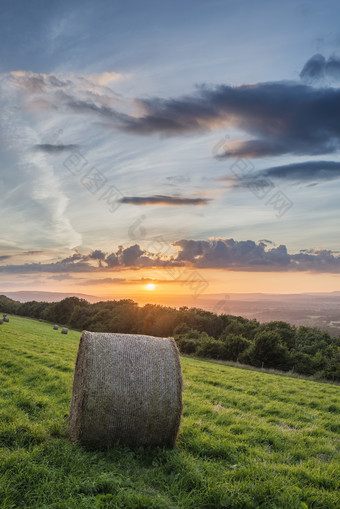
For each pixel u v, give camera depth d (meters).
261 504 4.96
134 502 4.75
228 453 6.76
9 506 4.49
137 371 6.81
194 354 43.91
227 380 17.64
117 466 5.89
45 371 13.39
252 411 11.03
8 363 14.72
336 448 8.11
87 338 7.05
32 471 5.20
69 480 5.11
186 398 11.57
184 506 4.80
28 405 8.76
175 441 6.97
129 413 6.61
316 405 13.03
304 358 37.69
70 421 7.54
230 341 42.25
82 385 6.63
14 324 53.62
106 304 84.62
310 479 5.98
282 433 8.56
